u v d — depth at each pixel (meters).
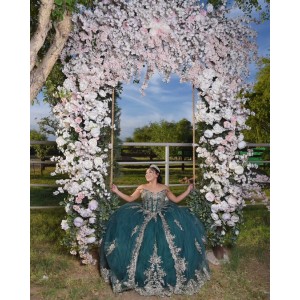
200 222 4.12
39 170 8.80
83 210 4.05
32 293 3.68
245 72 4.36
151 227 3.65
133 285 3.57
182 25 4.11
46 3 3.58
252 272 4.17
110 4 3.99
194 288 3.64
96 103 4.05
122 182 8.95
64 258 4.53
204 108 4.25
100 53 4.07
